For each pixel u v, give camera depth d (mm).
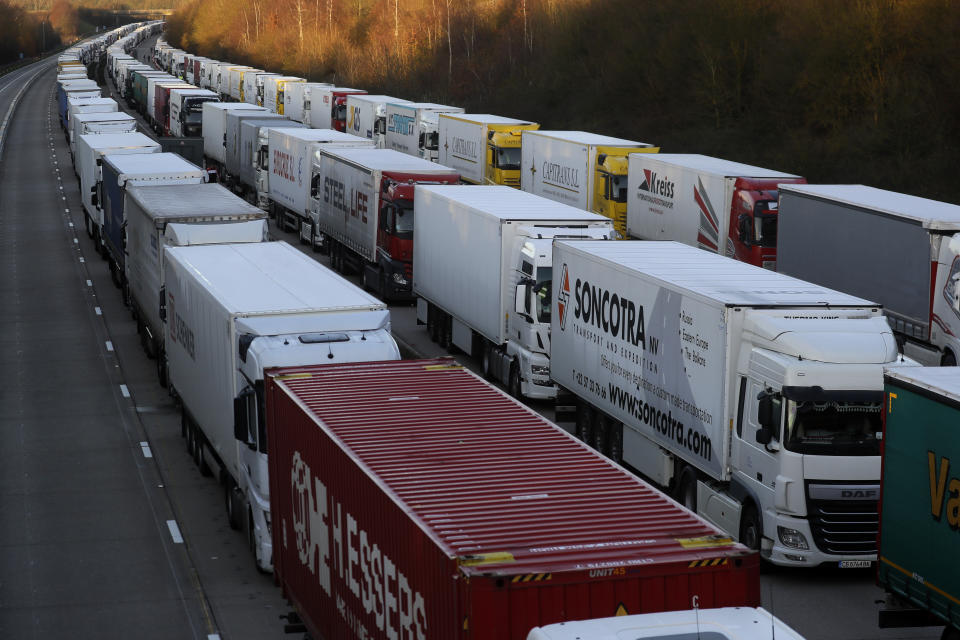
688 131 97875
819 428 22656
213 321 26312
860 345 22766
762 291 25188
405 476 15266
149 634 21406
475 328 39562
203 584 23922
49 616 22250
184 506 28875
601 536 13039
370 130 95875
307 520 18891
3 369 43719
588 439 31766
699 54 99188
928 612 19828
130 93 176500
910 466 19531
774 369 22844
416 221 46875
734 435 24047
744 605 12422
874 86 78938
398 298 52250
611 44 118500
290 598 20656
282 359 23125
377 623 15234
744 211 45750
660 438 26938
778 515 22906
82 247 71750
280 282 27938
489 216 37656
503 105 131750
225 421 25688
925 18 77812
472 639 11867
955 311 33375
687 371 25469
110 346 47469
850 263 39062
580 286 31500
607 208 57969
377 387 20281
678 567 12273
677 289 25781
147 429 35906
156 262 38812
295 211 70938
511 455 16234
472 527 13312
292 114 123625
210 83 175000
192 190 45375
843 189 42406
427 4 175625
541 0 144000
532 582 11938
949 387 18688
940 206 37562
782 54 88875
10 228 78938
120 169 52969
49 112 181250
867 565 22922
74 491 30062
